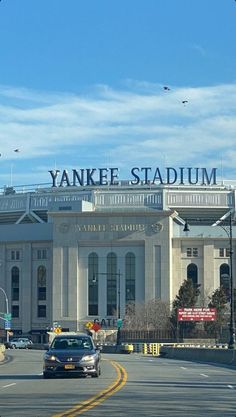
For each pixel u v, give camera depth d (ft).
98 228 465.47
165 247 460.14
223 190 498.28
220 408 66.59
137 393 81.41
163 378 108.88
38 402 70.95
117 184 509.76
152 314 400.26
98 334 409.08
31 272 492.13
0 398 75.77
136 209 468.34
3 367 150.71
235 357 158.92
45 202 508.12
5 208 523.70
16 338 414.41
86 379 104.53
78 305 463.42
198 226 479.82
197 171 509.76
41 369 141.28
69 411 62.59
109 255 465.47
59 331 355.77
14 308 495.41
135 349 300.40
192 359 193.26
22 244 496.64
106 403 69.77
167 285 457.27
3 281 499.92
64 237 467.93
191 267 475.31
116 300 460.96
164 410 64.34
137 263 463.42
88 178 513.04
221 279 472.03
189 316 346.33
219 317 355.36
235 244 478.59
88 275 465.47
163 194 492.54
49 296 484.74
